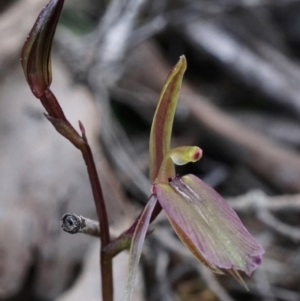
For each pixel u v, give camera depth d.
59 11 0.18
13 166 0.24
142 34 0.29
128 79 0.30
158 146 0.18
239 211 0.23
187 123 0.29
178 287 0.24
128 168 0.25
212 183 0.28
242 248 0.18
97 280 0.22
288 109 0.32
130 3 0.29
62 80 0.27
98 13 0.34
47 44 0.18
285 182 0.27
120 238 0.19
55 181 0.23
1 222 0.22
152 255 0.23
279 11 0.38
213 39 0.34
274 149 0.28
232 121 0.29
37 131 0.24
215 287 0.23
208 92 0.34
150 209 0.18
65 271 0.23
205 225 0.18
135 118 0.30
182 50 0.34
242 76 0.33
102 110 0.27
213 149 0.29
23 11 0.29
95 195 0.19
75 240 0.23
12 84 0.26
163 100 0.18
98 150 0.25
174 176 0.18
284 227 0.23
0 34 0.28
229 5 0.32
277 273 0.24
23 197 0.23
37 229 0.23
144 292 0.23
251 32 0.36
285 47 0.38
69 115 0.25
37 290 0.22
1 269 0.22
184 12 0.31
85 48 0.28
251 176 0.28
